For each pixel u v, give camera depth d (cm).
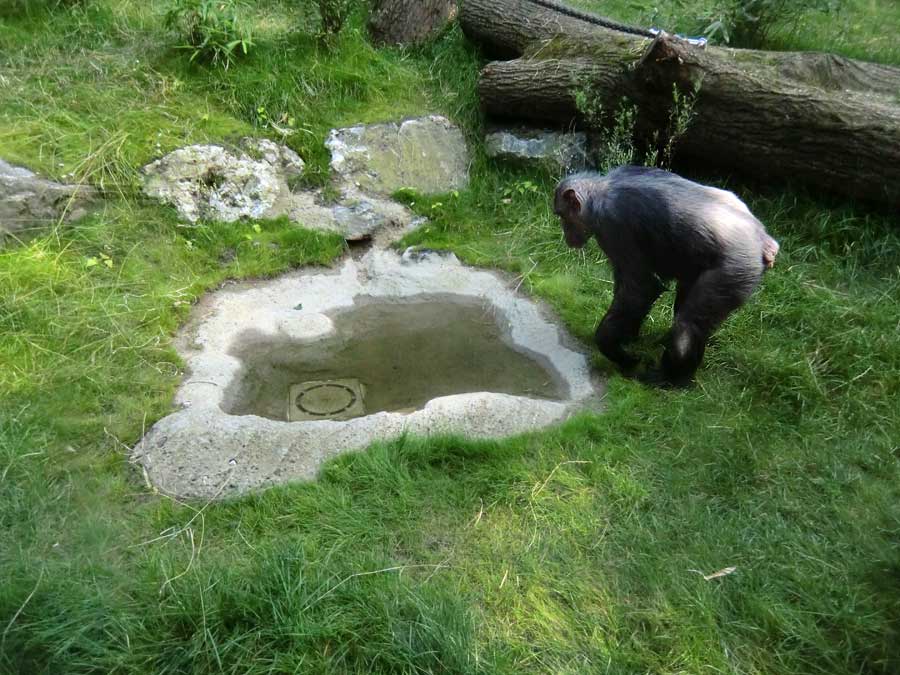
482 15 835
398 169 736
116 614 340
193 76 746
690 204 473
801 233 646
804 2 866
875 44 941
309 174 716
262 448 444
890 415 482
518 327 596
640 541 399
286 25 875
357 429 461
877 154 602
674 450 461
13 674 319
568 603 368
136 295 577
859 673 338
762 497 429
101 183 630
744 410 492
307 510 406
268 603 345
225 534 396
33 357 498
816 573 382
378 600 352
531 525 408
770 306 575
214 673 327
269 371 545
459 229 700
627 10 987
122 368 507
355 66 801
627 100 685
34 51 738
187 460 436
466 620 350
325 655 334
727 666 339
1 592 342
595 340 534
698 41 708
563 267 651
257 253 648
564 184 519
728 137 657
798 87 627
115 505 410
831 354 527
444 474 435
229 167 684
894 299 579
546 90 720
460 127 784
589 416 479
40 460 428
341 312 620
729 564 386
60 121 665
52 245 593
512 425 475
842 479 438
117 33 785
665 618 358
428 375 552
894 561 384
